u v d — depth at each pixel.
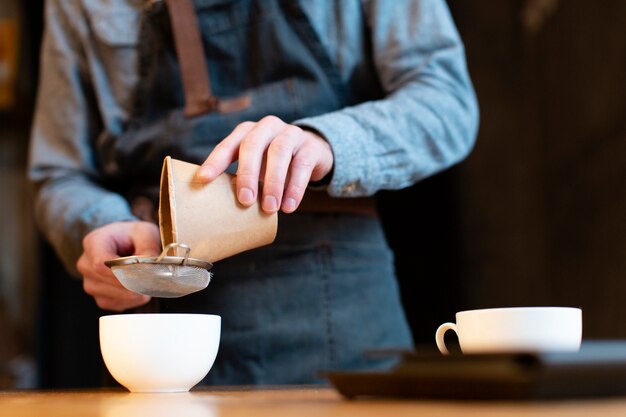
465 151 1.22
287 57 1.23
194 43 1.25
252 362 1.18
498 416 0.46
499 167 3.99
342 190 1.06
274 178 0.89
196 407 0.61
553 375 0.52
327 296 1.20
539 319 0.72
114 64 1.31
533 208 3.97
